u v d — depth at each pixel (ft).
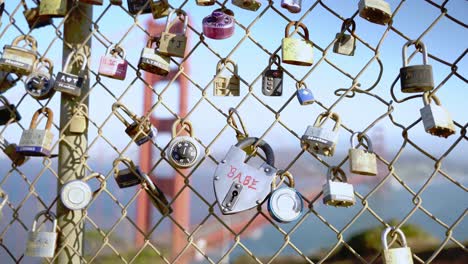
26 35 3.36
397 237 2.60
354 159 2.58
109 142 3.10
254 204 2.72
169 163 2.91
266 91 2.82
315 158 2.72
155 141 3.06
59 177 3.19
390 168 2.60
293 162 2.73
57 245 3.17
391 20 2.64
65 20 3.27
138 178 3.03
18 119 3.39
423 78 2.51
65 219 3.15
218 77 2.91
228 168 2.77
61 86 3.13
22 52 3.24
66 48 3.27
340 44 2.74
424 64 2.52
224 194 2.75
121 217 3.06
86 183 3.07
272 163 2.77
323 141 2.62
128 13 3.14
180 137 2.91
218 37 2.93
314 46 2.81
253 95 2.85
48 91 3.22
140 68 3.08
